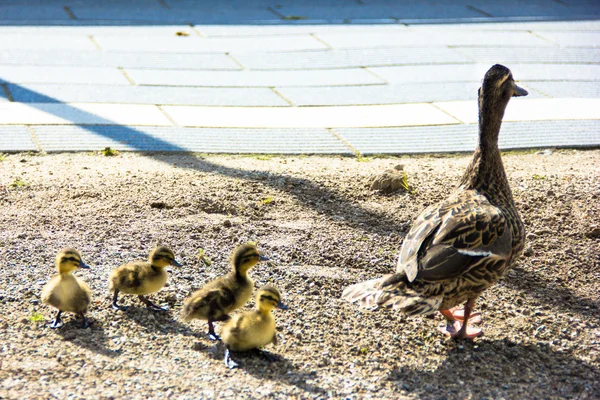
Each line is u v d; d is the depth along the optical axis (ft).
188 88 41.83
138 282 19.03
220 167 30.35
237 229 24.40
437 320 19.39
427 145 34.12
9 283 20.33
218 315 18.22
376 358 17.47
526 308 20.12
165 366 16.83
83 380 16.11
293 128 36.11
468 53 49.83
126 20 56.59
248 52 49.11
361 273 21.85
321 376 16.65
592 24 58.44
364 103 40.11
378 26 56.65
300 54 48.91
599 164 31.65
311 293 20.48
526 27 57.26
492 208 17.97
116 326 18.52
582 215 25.66
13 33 51.31
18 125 34.71
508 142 34.53
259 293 16.87
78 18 56.59
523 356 17.80
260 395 15.81
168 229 24.18
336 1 65.41
